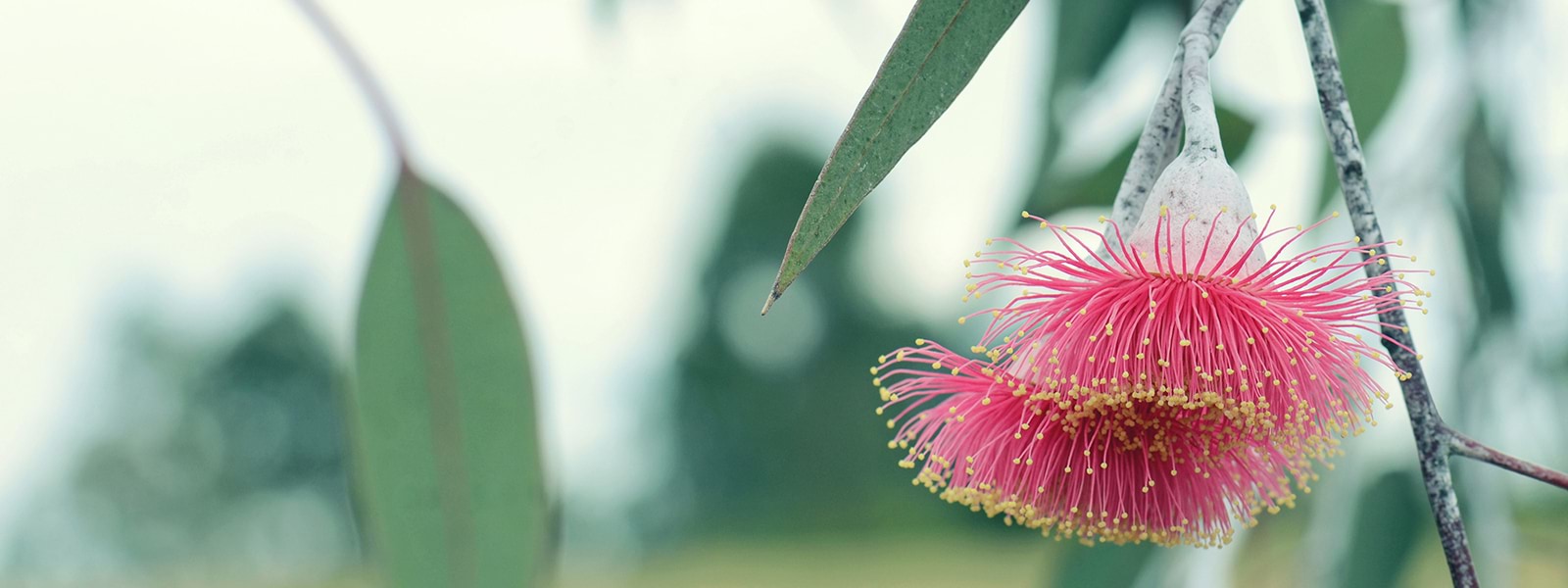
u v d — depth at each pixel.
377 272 0.56
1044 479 0.52
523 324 0.56
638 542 7.66
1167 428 0.52
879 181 0.49
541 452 0.56
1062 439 0.53
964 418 0.53
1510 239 0.69
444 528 0.56
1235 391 0.51
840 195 0.49
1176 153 0.52
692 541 8.07
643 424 8.22
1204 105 0.51
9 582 6.42
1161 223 0.51
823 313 8.27
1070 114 0.68
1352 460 0.68
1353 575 0.67
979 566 6.52
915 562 6.94
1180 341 0.50
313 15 0.55
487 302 0.56
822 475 8.12
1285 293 0.51
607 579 6.07
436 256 0.56
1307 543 0.68
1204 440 0.52
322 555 7.64
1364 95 0.66
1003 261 0.52
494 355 0.56
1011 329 0.52
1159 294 0.51
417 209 0.56
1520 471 0.48
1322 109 0.49
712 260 8.41
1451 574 0.48
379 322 0.56
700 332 8.32
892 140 0.49
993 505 0.53
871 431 8.14
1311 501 0.69
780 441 8.16
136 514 7.29
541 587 0.56
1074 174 0.66
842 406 8.15
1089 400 0.51
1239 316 0.51
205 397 7.58
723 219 8.45
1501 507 0.68
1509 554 0.67
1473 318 0.69
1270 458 0.52
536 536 0.56
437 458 0.56
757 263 8.40
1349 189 0.48
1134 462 0.53
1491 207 0.69
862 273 8.30
